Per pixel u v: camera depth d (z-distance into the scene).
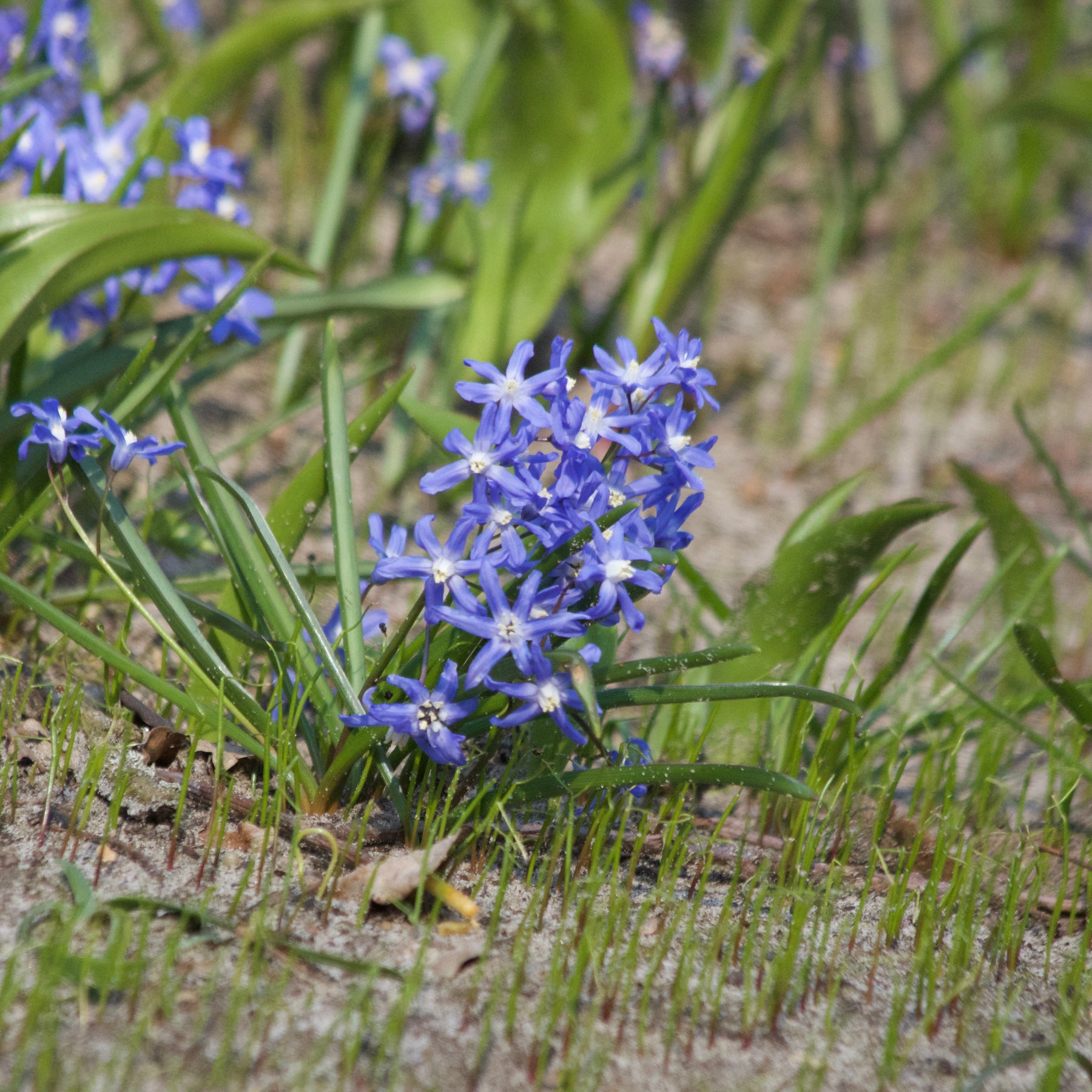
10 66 1.23
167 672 1.16
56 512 1.19
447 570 1.07
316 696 1.11
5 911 1.07
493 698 1.10
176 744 1.12
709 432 1.66
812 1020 1.08
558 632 1.07
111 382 1.19
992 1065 1.07
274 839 1.09
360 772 1.11
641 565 1.09
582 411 1.07
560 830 1.10
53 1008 1.05
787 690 1.09
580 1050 1.05
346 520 1.12
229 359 1.23
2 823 1.09
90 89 1.29
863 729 1.16
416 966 1.06
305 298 1.24
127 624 1.12
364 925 1.08
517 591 1.09
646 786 1.12
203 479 1.14
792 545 1.14
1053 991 1.10
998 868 1.12
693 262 1.50
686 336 1.08
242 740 1.10
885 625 1.28
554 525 1.08
